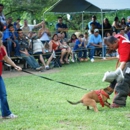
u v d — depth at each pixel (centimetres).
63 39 1766
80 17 2955
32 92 1055
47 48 1680
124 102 823
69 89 1092
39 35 1748
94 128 651
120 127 658
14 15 2683
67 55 1723
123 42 798
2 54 739
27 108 841
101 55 1945
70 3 2041
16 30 1614
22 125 684
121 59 798
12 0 2520
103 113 761
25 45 1562
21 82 1247
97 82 1205
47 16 2822
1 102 743
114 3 1912
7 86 1178
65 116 740
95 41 1869
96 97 786
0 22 1493
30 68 1611
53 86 1150
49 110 810
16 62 1639
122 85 811
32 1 2578
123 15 3044
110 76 779
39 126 672
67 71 1497
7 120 734
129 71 805
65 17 2914
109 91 797
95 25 2039
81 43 1825
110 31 2066
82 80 1250
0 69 730
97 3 1875
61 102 899
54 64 1636
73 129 649
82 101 793
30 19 2728
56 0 2617
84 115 749
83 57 1834
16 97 980
